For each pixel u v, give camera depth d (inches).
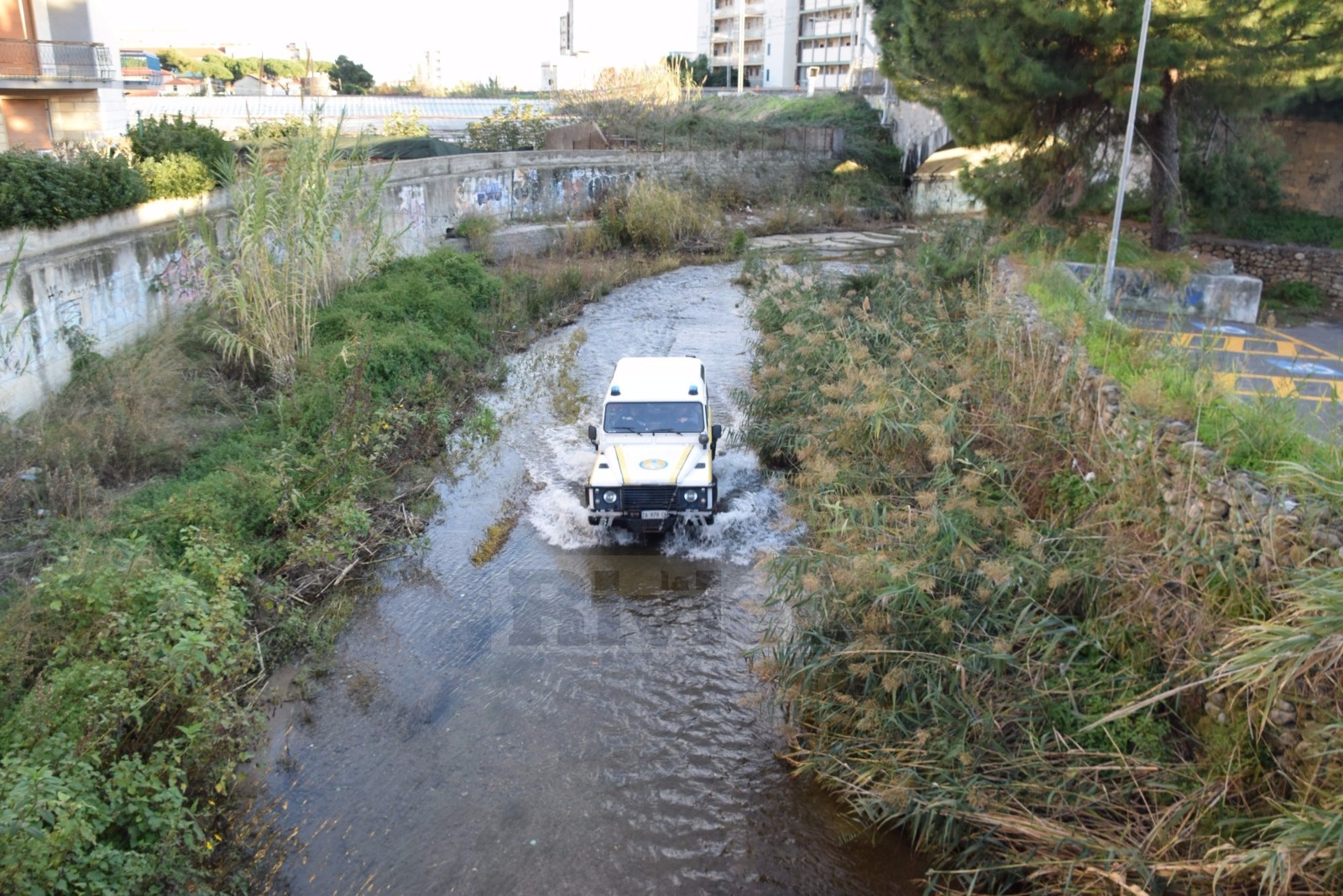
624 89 1775.3
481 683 342.0
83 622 282.0
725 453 545.3
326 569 409.4
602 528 449.7
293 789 289.1
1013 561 277.4
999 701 258.1
